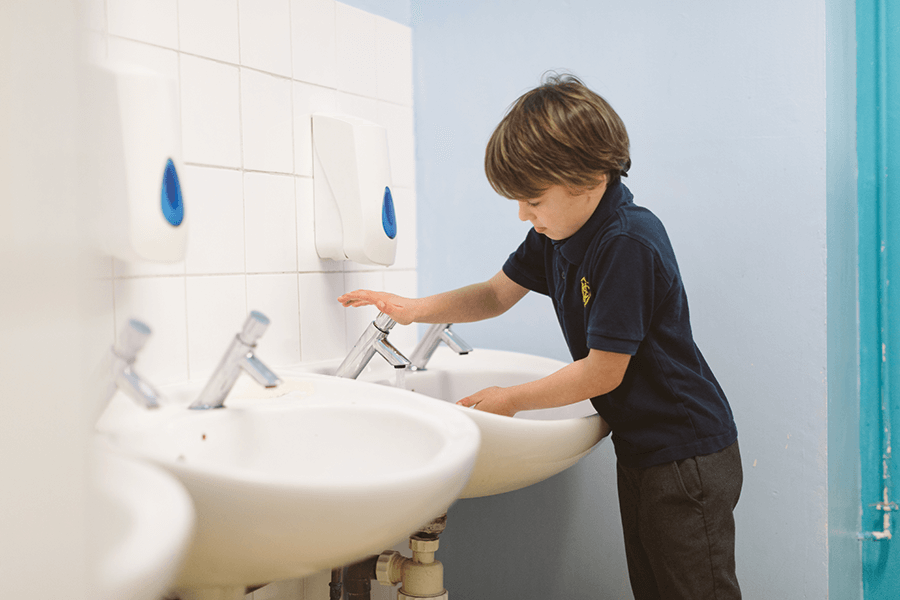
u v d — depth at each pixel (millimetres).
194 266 1005
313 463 859
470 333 1597
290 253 1177
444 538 1647
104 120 733
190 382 987
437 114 1563
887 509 1303
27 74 196
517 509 1562
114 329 860
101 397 245
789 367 1257
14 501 195
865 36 1273
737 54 1271
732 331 1305
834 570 1272
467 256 1558
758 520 1299
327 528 531
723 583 996
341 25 1293
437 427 771
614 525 1452
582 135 940
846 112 1276
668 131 1342
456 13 1531
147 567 258
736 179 1285
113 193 748
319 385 963
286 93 1165
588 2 1403
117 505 265
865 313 1313
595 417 1045
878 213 1287
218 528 526
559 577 1520
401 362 1038
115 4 882
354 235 1169
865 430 1327
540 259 1204
